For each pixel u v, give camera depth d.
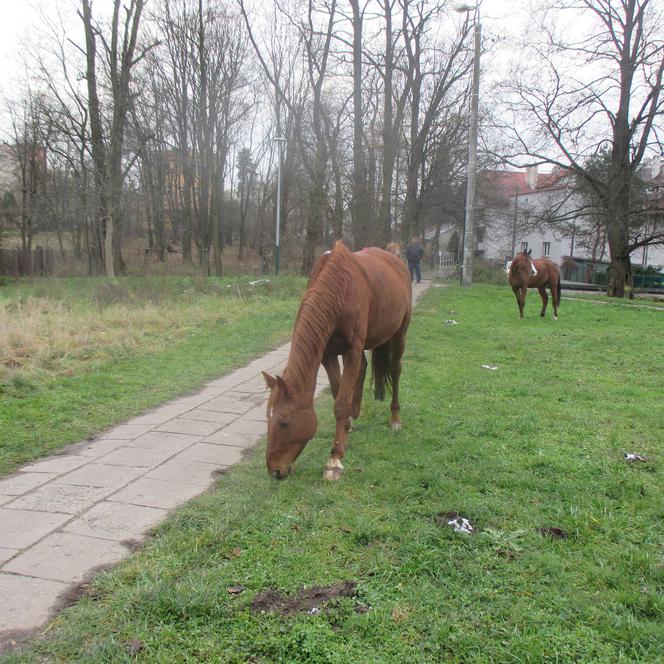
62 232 35.09
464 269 22.36
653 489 3.83
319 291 3.86
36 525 3.30
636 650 2.25
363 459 4.39
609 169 21.84
